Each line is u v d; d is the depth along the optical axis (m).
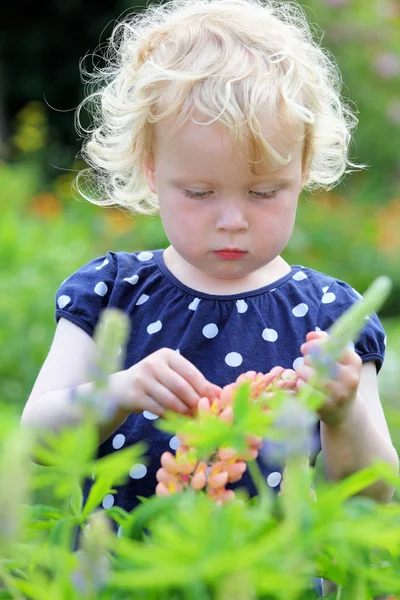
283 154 1.29
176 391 1.06
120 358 1.49
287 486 0.64
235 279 1.52
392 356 3.21
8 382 3.68
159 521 0.64
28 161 8.96
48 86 10.71
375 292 0.69
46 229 5.71
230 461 0.81
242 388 0.67
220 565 0.54
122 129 1.65
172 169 1.31
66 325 1.52
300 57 1.49
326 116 1.58
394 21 9.05
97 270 1.58
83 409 0.68
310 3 8.66
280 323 1.50
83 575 0.60
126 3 10.30
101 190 2.05
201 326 1.48
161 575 0.55
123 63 1.80
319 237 7.43
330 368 0.71
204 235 1.30
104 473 0.70
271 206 1.31
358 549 0.70
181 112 1.29
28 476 0.58
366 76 8.68
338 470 1.25
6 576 0.69
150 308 1.52
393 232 7.70
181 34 1.48
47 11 10.65
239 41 1.44
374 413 1.42
